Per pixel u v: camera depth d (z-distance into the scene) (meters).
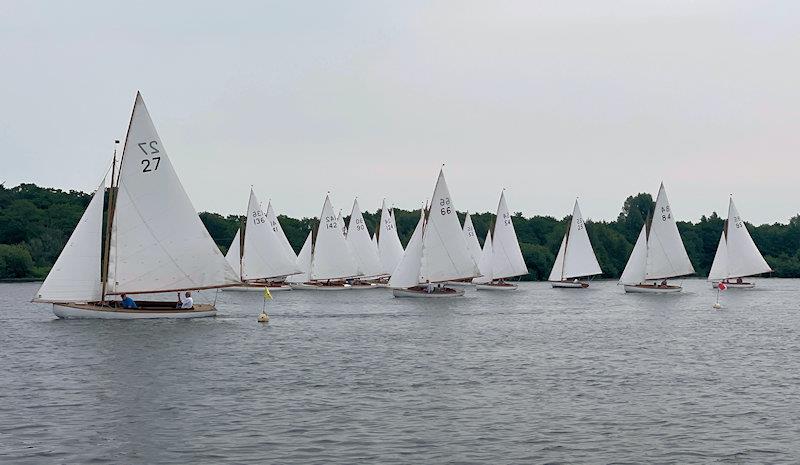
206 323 73.12
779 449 31.05
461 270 114.81
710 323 81.12
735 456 30.19
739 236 147.75
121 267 72.31
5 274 174.12
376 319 83.25
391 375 46.28
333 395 40.22
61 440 31.61
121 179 71.81
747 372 48.12
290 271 128.38
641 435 32.91
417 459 29.62
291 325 74.94
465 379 45.12
